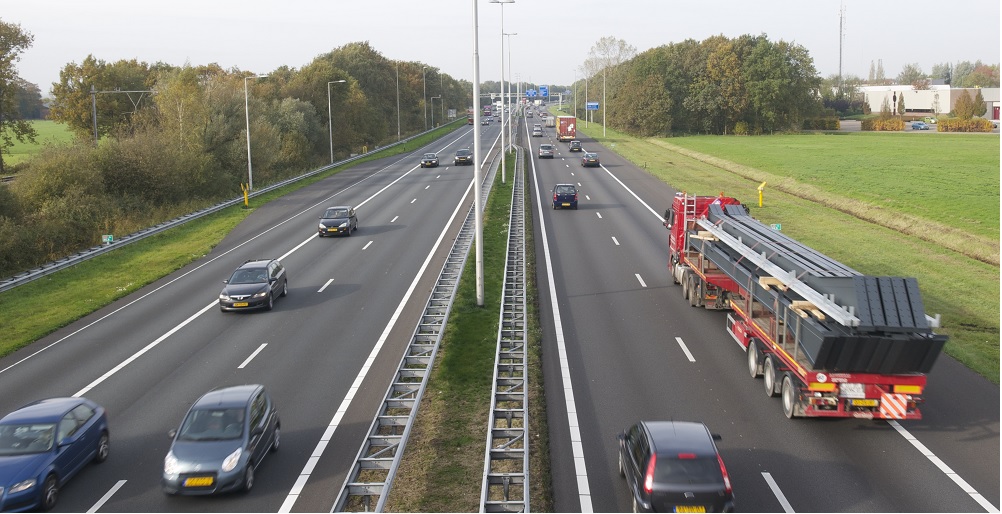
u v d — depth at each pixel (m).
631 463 13.82
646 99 133.75
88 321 27.64
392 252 38.16
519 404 18.42
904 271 32.41
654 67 139.38
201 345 24.22
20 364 22.95
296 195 61.09
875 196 53.28
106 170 50.81
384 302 28.72
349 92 107.81
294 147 81.94
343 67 130.62
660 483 12.48
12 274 36.19
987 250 36.19
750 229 24.00
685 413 17.92
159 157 53.31
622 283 30.91
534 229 43.59
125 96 91.94
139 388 20.53
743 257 22.58
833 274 16.94
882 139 118.31
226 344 24.22
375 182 68.94
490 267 33.62
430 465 15.50
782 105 139.00
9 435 14.87
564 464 15.46
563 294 29.20
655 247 38.41
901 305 15.61
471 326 24.97
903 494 14.02
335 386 20.25
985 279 30.89
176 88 65.06
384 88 139.62
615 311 26.86
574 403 18.64
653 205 52.66
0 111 72.12
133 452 16.64
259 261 29.88
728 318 23.75
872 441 16.39
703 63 142.75
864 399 16.17
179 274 34.94
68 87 89.81
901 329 15.41
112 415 18.70
